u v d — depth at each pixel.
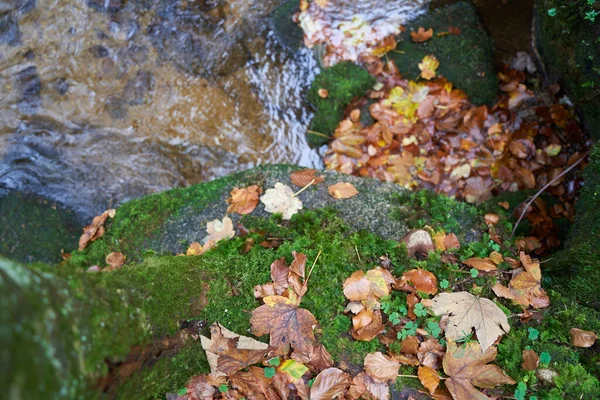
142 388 1.57
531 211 2.99
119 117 3.56
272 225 2.28
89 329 1.17
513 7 3.61
